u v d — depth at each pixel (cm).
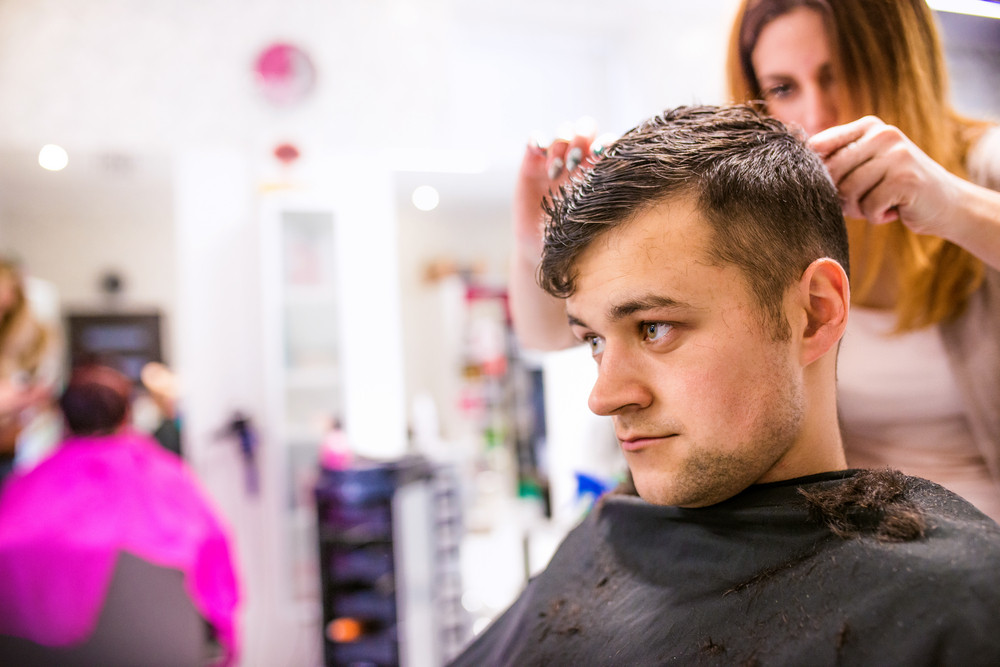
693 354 45
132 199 357
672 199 45
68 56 257
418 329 470
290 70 271
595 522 66
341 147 278
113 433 203
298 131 274
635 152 47
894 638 37
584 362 174
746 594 46
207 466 271
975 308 69
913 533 40
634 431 47
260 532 273
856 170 57
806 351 47
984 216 58
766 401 45
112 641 175
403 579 234
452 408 452
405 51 281
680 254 44
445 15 281
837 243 50
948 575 37
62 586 174
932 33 66
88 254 382
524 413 448
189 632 182
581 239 47
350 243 293
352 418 293
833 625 40
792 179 47
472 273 460
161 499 192
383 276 297
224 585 203
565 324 84
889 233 68
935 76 67
